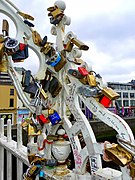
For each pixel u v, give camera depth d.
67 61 1.26
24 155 1.80
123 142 0.93
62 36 1.33
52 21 1.36
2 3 1.44
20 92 1.46
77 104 1.23
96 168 1.09
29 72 1.39
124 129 0.96
